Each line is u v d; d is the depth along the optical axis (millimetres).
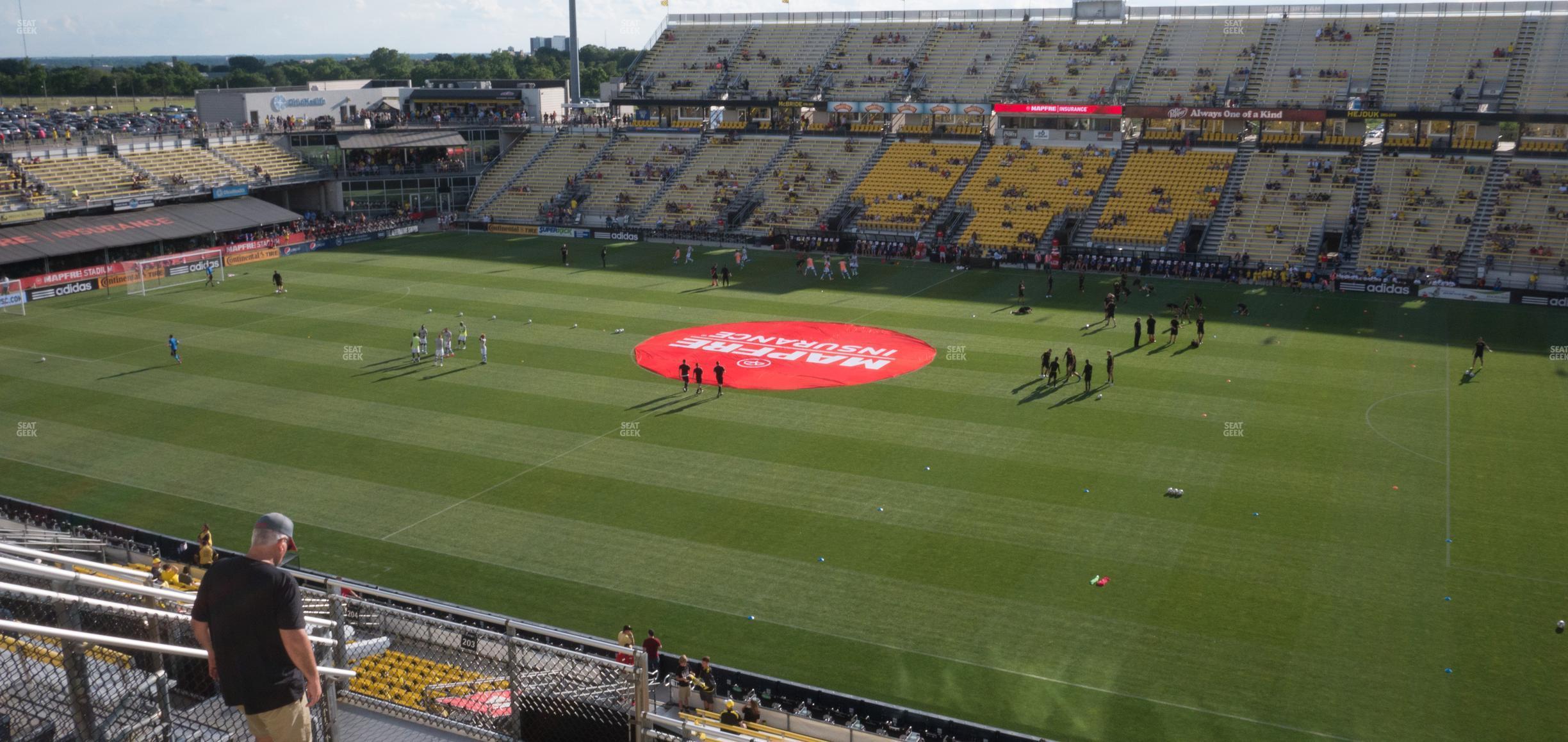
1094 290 85812
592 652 32438
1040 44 118312
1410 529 41438
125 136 108688
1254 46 108812
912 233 104000
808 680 32312
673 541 41719
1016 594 37125
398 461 50312
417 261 101312
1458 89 96562
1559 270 82500
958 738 28344
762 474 48188
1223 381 60562
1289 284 86375
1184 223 96250
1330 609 35656
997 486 46219
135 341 72312
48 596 9898
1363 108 98625
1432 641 33625
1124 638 34219
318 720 12375
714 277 88875
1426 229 89375
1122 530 41812
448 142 127000
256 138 118750
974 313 78375
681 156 123750
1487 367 63031
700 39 134500
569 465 49625
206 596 9195
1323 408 55781
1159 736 29266
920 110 112562
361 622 17859
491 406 58031
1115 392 58906
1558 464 47719
